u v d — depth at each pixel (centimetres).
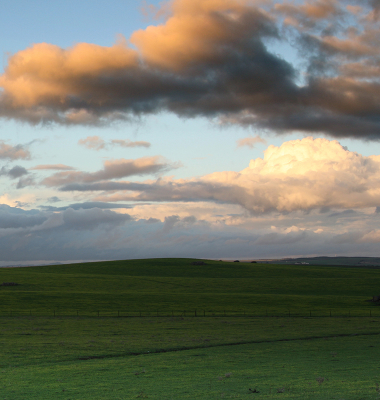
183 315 8150
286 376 3039
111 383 2859
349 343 4922
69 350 4391
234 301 10325
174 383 2834
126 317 7831
